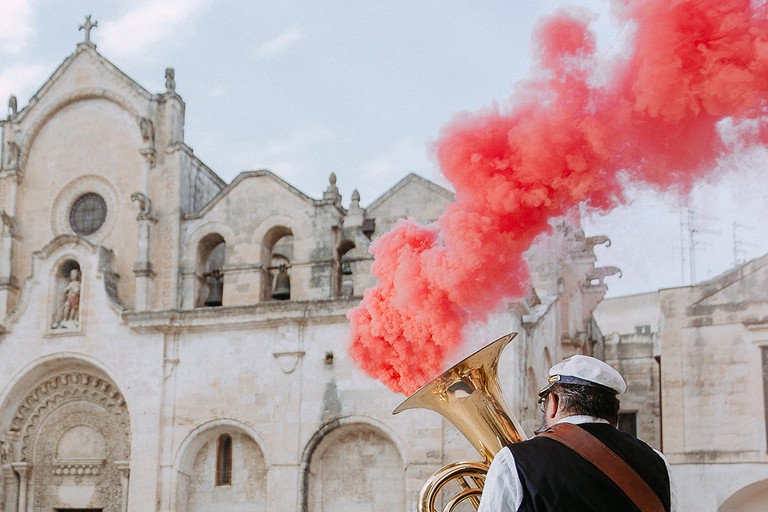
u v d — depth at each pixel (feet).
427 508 30.68
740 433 109.40
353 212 133.28
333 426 116.26
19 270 143.74
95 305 129.08
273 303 120.47
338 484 117.70
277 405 118.73
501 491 21.80
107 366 126.52
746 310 111.75
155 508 119.55
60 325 130.82
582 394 23.57
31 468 132.67
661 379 113.70
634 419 150.30
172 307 134.72
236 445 122.93
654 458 23.17
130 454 123.65
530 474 21.70
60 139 146.82
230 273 134.00
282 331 120.47
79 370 131.64
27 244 144.46
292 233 134.31
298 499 115.34
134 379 124.67
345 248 140.15
